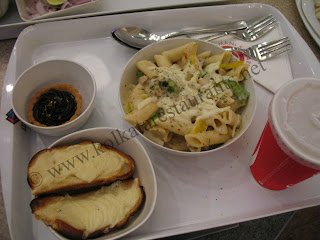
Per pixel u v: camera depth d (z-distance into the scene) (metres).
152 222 0.26
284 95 0.21
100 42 0.36
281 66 0.35
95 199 0.24
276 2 0.42
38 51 0.35
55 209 0.22
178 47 0.32
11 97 0.28
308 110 0.20
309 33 0.39
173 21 0.37
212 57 0.32
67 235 0.21
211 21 0.38
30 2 0.36
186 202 0.27
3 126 0.28
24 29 0.33
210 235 0.33
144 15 0.36
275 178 0.25
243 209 0.27
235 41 0.37
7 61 0.35
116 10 0.36
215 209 0.27
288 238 0.35
